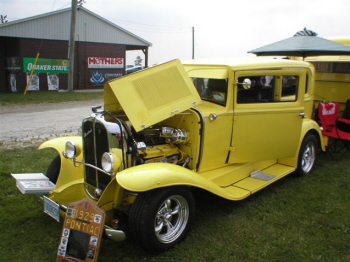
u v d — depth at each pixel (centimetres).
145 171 327
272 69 445
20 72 2091
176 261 331
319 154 690
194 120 395
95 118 357
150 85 373
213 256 337
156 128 415
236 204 452
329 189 508
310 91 582
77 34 2284
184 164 404
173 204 361
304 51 684
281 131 473
